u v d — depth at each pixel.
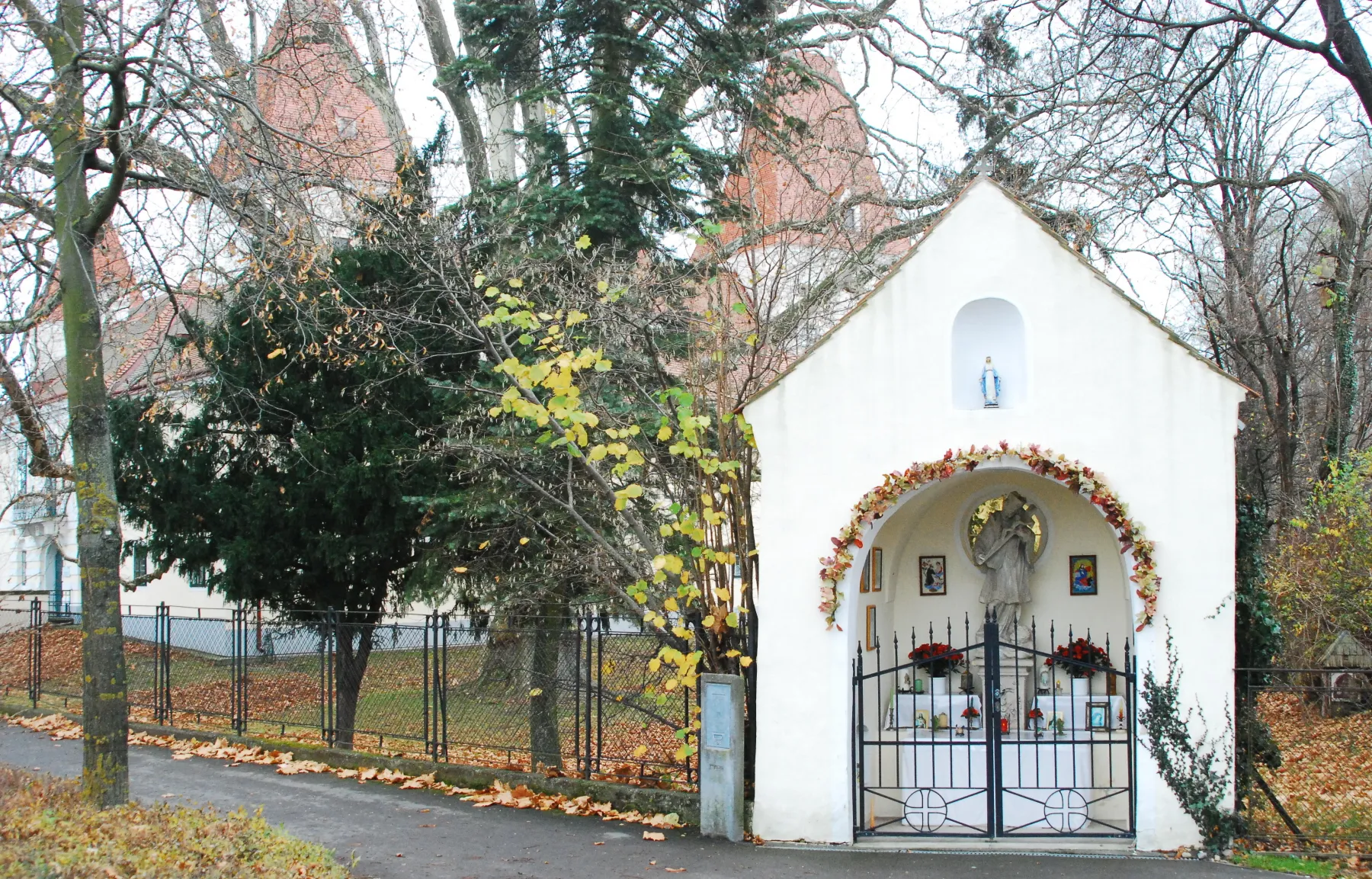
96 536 9.11
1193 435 9.48
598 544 11.86
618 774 11.43
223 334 13.88
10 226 9.08
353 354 12.84
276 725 14.89
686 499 12.18
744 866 9.06
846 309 14.34
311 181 10.77
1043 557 11.39
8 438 13.22
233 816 8.37
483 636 12.68
